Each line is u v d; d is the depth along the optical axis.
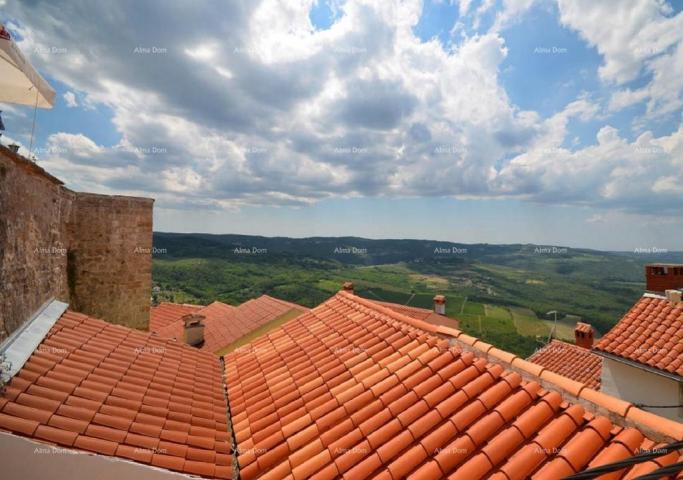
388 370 6.46
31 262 7.19
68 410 5.06
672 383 9.22
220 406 7.13
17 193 6.34
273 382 7.46
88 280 11.21
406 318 8.12
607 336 10.38
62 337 7.24
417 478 4.14
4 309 5.87
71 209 10.85
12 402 4.77
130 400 5.95
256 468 5.12
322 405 6.06
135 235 11.93
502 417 4.71
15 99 7.94
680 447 2.16
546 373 5.10
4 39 5.93
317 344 8.59
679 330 9.45
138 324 12.00
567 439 4.23
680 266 11.28
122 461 4.52
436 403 5.29
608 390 10.46
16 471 4.20
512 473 3.88
